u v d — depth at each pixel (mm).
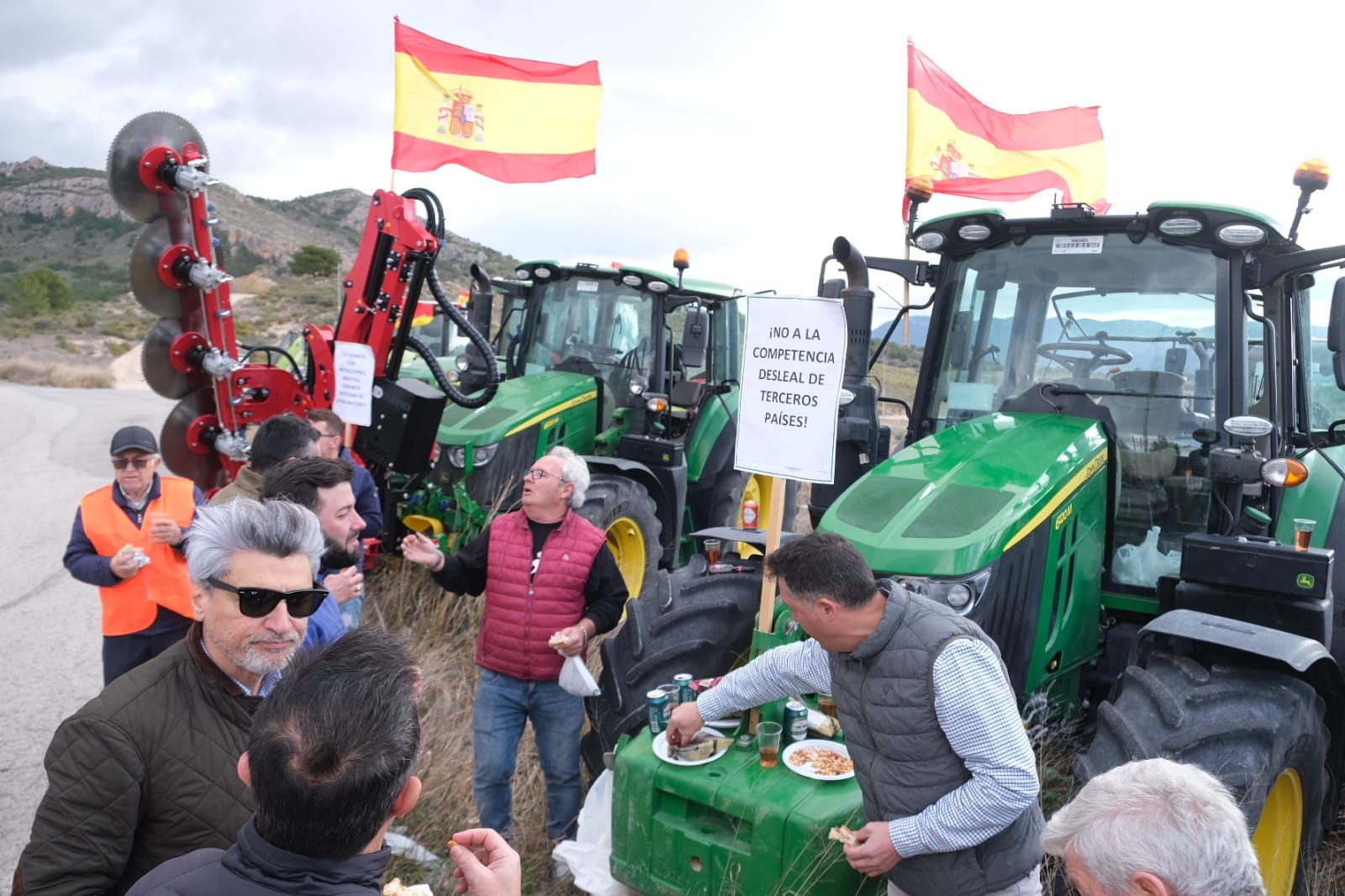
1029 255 4074
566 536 3494
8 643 5680
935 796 2336
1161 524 3760
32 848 1709
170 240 4773
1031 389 3961
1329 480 4176
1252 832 2543
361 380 5145
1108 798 1547
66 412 16641
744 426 3334
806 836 2547
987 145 8023
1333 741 3197
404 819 3713
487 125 7098
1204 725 2707
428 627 5473
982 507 3297
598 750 3699
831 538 2396
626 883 2904
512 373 7477
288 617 1874
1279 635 2877
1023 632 3270
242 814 1835
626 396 7016
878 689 2354
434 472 6203
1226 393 3627
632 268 6750
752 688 2801
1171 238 3719
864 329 4133
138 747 1765
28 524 8570
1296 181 3701
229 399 5137
